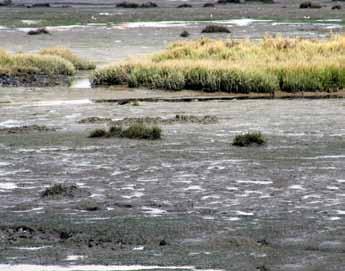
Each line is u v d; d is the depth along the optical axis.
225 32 135.25
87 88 72.56
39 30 134.38
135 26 152.25
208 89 69.12
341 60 75.69
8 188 33.69
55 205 30.59
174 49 85.50
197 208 29.91
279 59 79.94
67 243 25.70
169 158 39.78
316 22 159.62
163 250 24.66
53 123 52.97
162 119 53.84
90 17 179.38
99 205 30.47
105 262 23.52
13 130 49.53
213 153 41.03
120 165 38.19
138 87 71.94
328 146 42.72
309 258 23.64
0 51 85.00
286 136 46.09
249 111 57.31
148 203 30.75
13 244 25.61
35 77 79.19
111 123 52.72
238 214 28.95
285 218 28.30
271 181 34.34
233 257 23.80
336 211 29.23
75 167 37.91
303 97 66.25
